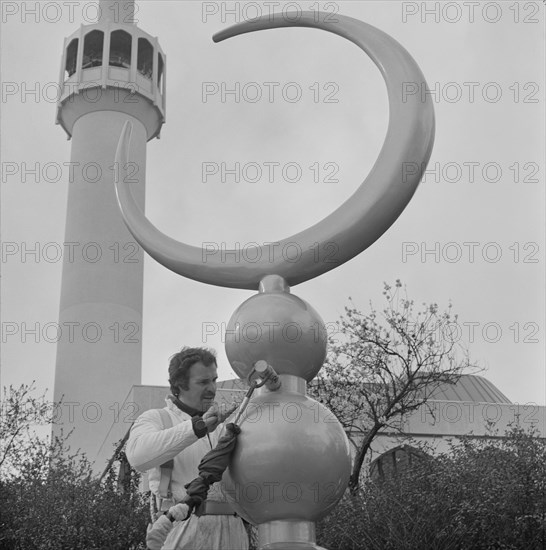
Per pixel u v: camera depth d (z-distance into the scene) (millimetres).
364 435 15406
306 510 1988
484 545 10617
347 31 2365
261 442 1970
